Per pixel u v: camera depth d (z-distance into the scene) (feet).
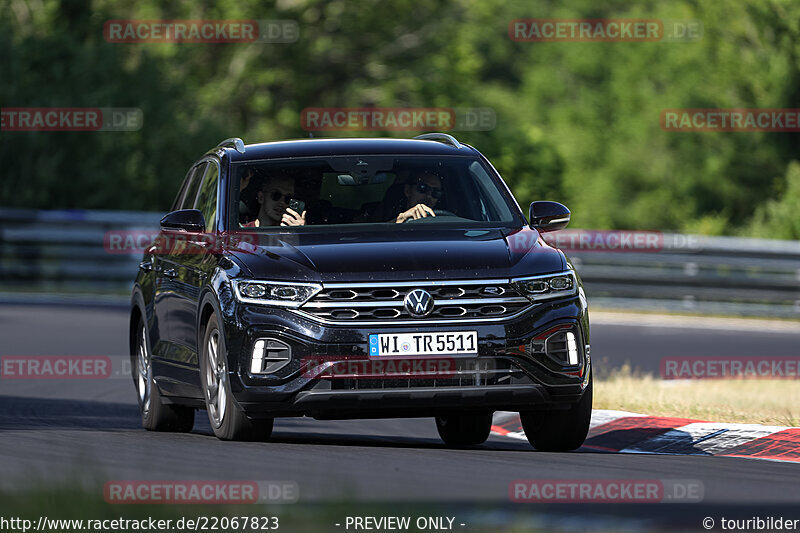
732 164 445.78
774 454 100.17
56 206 337.52
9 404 130.62
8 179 330.95
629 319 249.96
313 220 98.48
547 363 89.97
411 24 475.31
